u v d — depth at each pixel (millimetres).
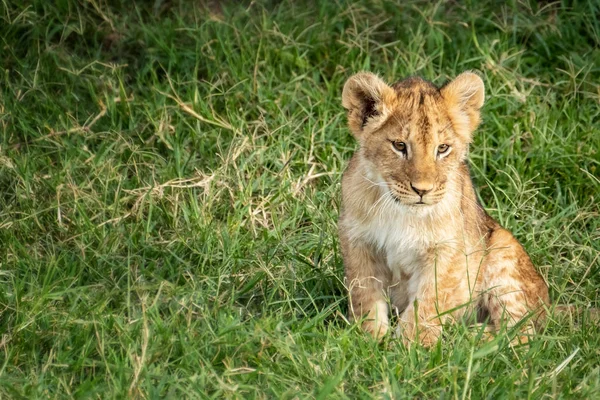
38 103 14312
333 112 14172
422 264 10883
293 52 14789
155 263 11633
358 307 10938
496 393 9086
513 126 13828
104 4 15969
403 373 9461
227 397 8875
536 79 14562
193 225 12258
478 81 10906
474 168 13461
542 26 15305
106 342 9633
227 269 11617
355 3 15484
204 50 15008
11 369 9477
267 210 12781
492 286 11289
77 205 12148
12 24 15062
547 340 10156
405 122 10445
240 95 14266
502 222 12617
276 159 13391
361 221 10805
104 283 11078
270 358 9617
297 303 10695
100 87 14625
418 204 10367
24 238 12133
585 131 13711
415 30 15289
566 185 13227
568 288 11688
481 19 15406
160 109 13984
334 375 9086
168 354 9586
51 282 10906
